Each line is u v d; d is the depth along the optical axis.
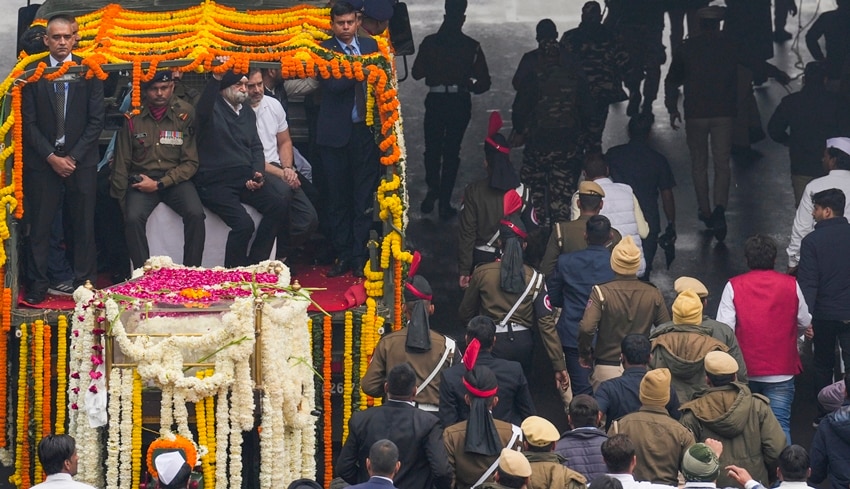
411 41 54.12
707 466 27.44
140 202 36.59
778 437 31.11
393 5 48.12
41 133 35.47
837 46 58.62
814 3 79.25
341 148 38.53
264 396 30.12
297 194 38.72
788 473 28.81
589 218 38.94
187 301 30.36
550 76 50.25
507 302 37.22
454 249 53.38
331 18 38.75
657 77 63.41
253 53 35.56
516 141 51.28
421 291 35.78
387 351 33.22
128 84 40.78
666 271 50.69
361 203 38.78
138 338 29.81
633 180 47.28
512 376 32.25
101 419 30.27
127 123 36.69
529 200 42.88
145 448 30.83
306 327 31.91
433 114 55.31
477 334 32.28
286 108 40.69
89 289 30.77
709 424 31.09
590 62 59.16
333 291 37.34
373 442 29.25
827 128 51.03
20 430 33.88
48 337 33.84
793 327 36.94
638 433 29.98
